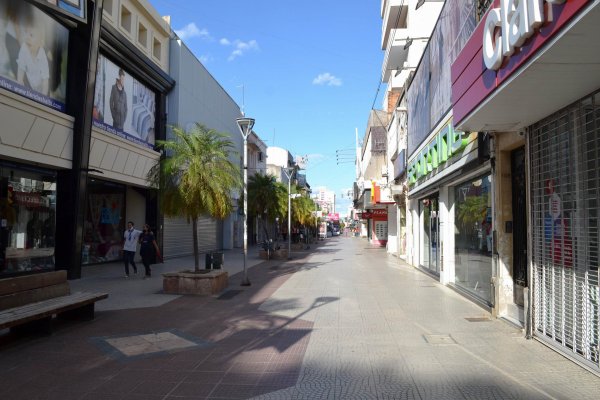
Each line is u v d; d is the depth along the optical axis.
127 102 20.02
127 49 18.86
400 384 5.60
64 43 15.30
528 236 7.81
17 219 14.20
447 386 5.52
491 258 10.25
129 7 19.28
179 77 24.11
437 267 16.47
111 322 9.01
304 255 30.59
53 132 14.43
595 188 6.06
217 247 35.56
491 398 5.14
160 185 12.90
